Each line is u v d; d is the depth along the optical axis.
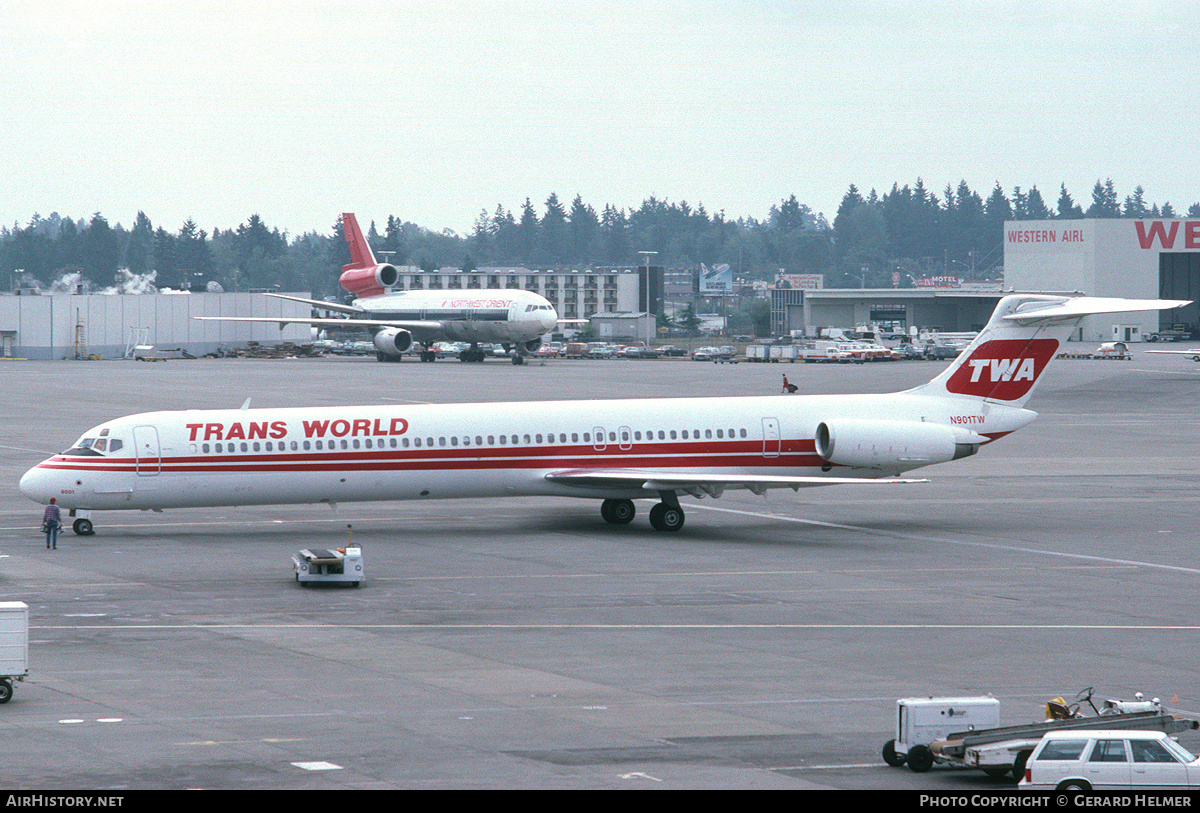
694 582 129.12
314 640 103.50
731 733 80.19
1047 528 166.12
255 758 73.81
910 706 73.69
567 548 147.75
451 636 105.56
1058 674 95.88
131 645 101.12
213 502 149.62
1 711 82.94
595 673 94.62
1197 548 151.50
